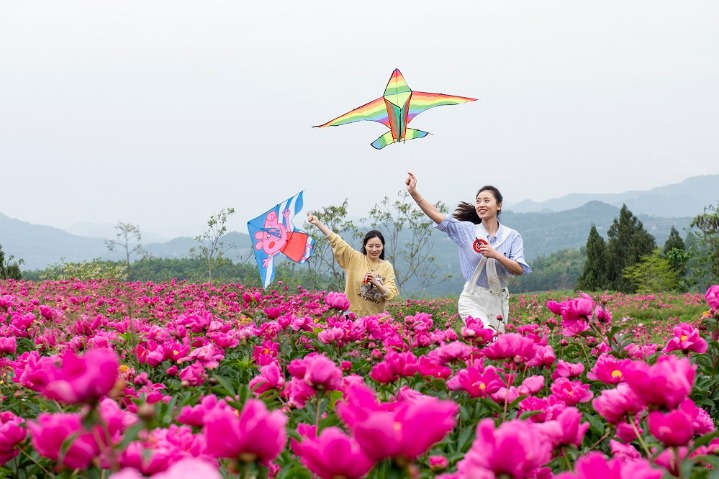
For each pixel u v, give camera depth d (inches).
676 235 1937.7
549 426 79.8
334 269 835.4
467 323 183.2
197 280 864.9
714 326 164.4
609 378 118.5
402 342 172.1
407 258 964.0
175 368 145.1
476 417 114.3
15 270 970.1
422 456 93.7
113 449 65.1
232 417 58.3
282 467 84.8
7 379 150.8
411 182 267.6
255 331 182.1
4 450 89.4
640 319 764.0
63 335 185.2
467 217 276.1
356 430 54.8
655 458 80.4
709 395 151.9
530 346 112.5
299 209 289.1
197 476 42.3
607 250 1930.4
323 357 88.9
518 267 248.5
